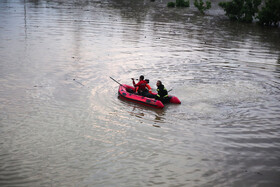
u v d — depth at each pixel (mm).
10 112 9453
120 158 7312
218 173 6852
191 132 8703
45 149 7535
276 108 10469
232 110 10227
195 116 9719
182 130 8805
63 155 7316
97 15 31516
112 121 9242
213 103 10750
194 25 28734
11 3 37469
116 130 8688
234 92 11875
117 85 12359
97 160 7184
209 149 7844
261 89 12352
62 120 9133
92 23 26578
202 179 6617
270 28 29875
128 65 15039
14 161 6977
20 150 7434
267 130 8906
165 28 26188
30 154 7289
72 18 28641
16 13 29516
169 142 8133
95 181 6410
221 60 16703
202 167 7062
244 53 18594
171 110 10148
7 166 6777
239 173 6863
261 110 10281
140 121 9320
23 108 9781
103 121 9219
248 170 6984
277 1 30469
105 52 17297
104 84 12367
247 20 33000
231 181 6578
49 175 6547
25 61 14805
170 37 22500
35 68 13844
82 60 15492
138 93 11438
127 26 26078
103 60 15688
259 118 9680
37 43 18469
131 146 7871
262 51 19344
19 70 13445
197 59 16688
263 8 31203
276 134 8680
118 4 43406
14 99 10422
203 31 25812
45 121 9008
